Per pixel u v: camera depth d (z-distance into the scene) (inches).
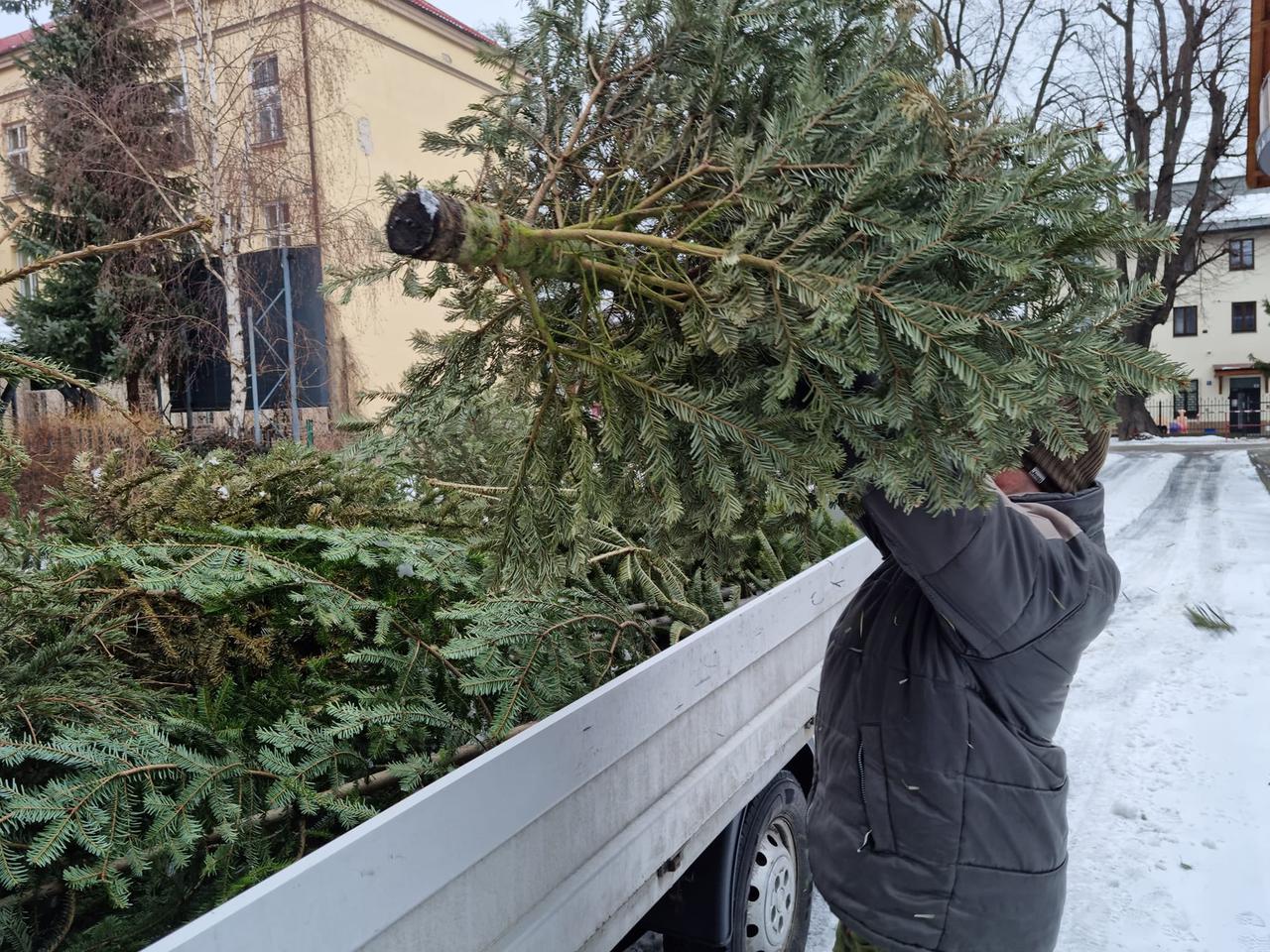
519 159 51.7
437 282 51.3
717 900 70.7
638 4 46.6
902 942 53.6
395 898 37.9
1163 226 41.0
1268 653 179.3
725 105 46.8
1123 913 98.0
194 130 435.8
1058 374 39.1
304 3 456.4
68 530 82.4
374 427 59.9
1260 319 1211.9
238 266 449.1
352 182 505.4
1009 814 52.6
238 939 31.4
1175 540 307.3
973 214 38.4
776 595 79.9
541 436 48.1
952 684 52.9
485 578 49.3
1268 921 95.4
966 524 46.8
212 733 56.4
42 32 468.1
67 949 48.3
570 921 49.6
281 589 69.7
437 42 568.1
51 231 453.4
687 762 64.6
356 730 59.2
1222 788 124.3
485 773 43.3
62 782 49.8
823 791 59.7
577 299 48.1
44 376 48.4
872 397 40.6
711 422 42.3
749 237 38.6
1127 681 167.2
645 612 91.4
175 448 99.4
